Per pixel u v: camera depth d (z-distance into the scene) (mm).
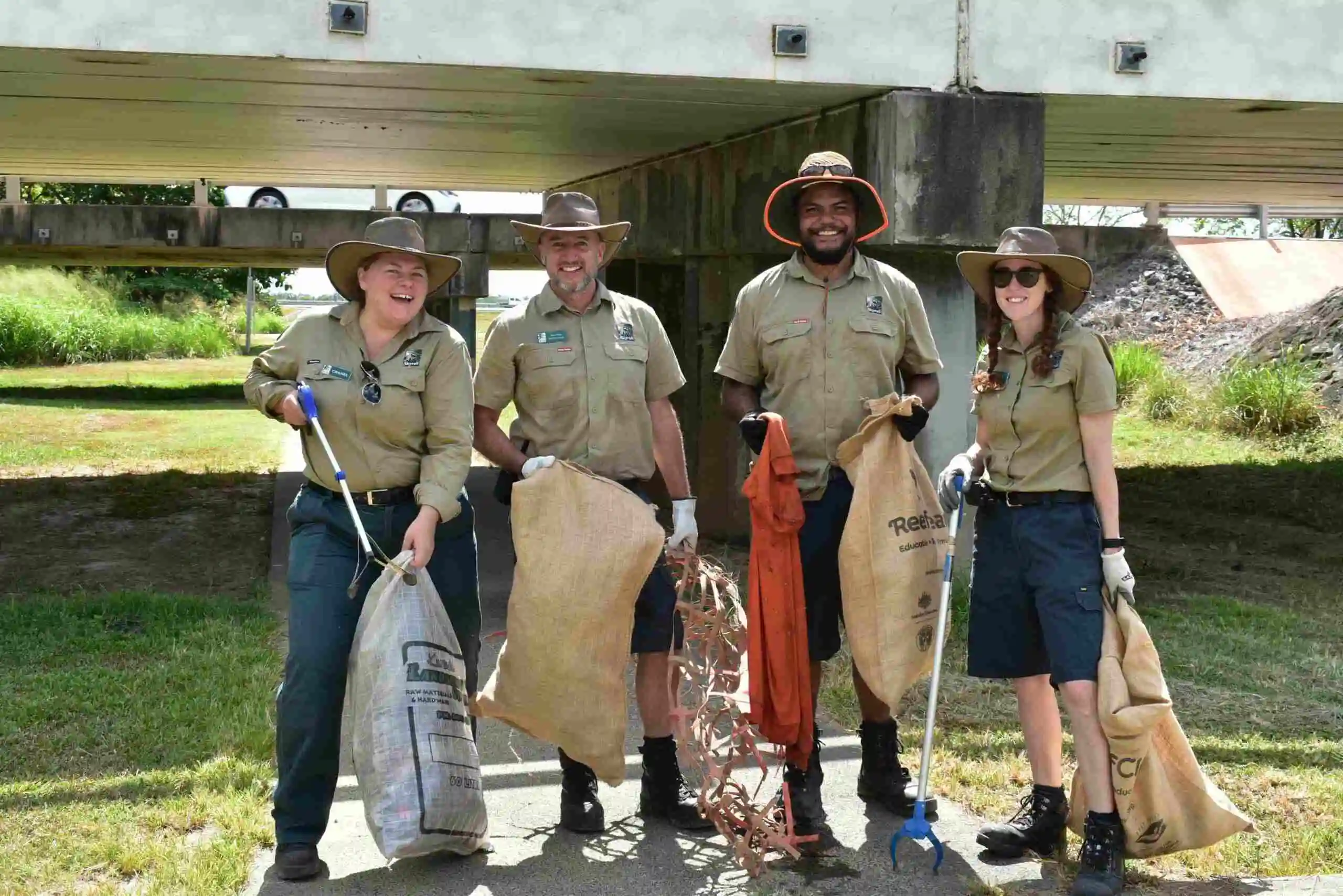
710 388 9695
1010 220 6848
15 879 3869
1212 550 9914
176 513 11000
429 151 10672
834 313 4305
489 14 6203
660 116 7906
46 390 23625
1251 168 12047
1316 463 13625
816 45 6570
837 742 5180
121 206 17281
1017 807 4539
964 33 6727
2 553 9258
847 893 3861
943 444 7273
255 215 16891
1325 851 4156
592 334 4328
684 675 4109
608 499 4059
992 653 4125
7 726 5215
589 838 4254
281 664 6219
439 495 3971
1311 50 7094
